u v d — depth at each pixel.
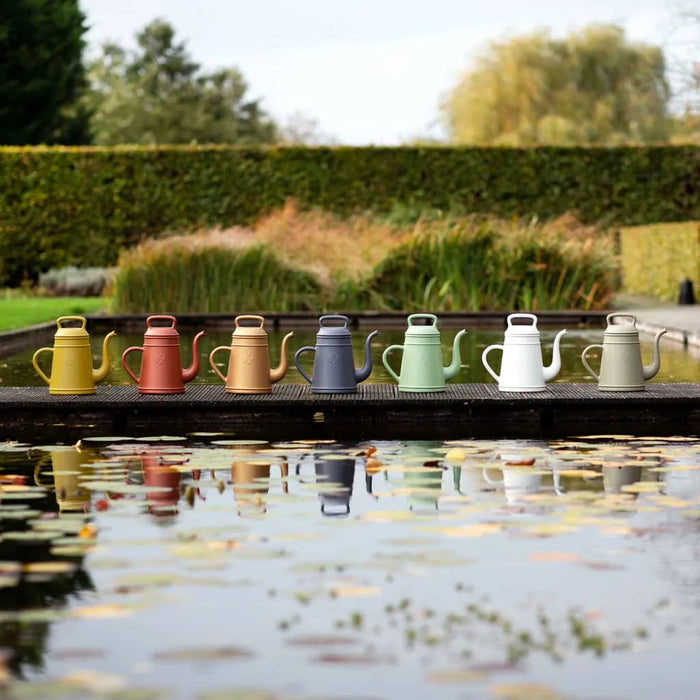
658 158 28.23
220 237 21.22
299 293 20.83
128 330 18.28
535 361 8.09
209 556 4.11
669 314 18.80
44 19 38.00
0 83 37.38
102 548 4.24
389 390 8.23
